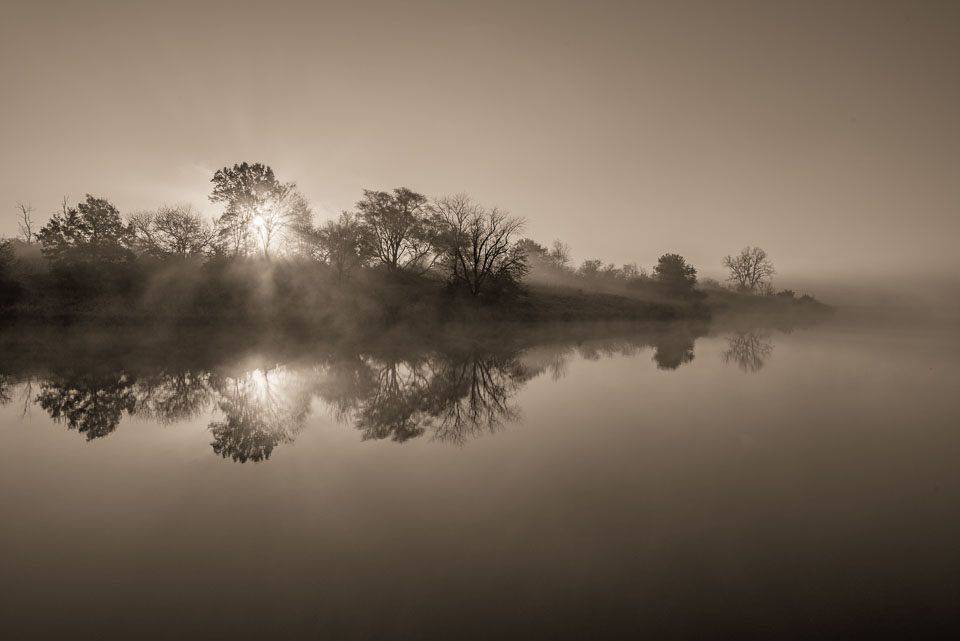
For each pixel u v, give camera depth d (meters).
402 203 68.75
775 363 26.91
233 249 56.88
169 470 10.09
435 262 68.69
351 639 4.79
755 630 4.84
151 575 6.05
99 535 7.15
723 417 14.30
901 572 5.89
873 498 8.21
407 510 7.93
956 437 12.02
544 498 8.36
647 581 5.74
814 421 13.73
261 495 8.69
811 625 4.91
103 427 13.79
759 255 123.94
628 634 4.79
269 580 5.88
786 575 5.84
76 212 55.28
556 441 11.95
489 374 23.77
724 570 5.97
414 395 18.73
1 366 25.98
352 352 33.09
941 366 25.31
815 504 7.98
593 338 45.09
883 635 4.76
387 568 6.11
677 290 96.94
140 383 21.20
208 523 7.53
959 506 7.87
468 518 7.57
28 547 6.82
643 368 25.09
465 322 55.25
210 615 5.22
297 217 58.44
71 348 33.12
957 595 5.41
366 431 13.24
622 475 9.46
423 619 5.07
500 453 11.02
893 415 14.34
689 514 7.62
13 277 45.59
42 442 12.28
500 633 4.83
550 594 5.49
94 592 5.70
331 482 9.28
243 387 20.38
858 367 25.19
